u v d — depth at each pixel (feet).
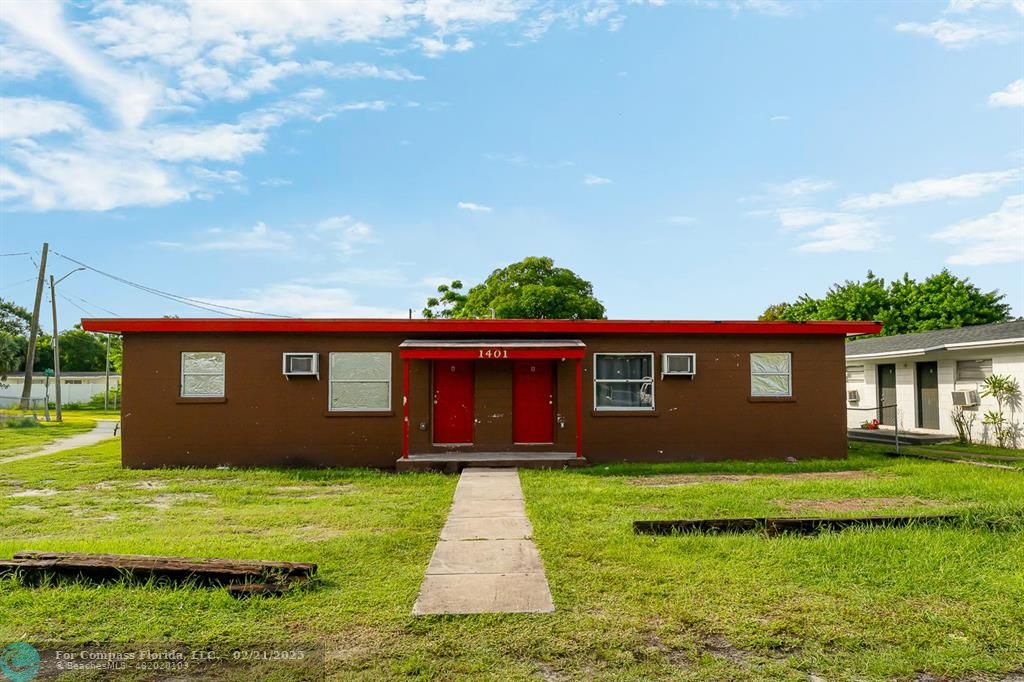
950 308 108.68
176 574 19.65
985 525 25.31
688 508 30.17
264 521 28.94
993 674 14.71
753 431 49.65
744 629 16.67
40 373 228.22
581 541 24.53
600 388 49.85
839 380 50.26
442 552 23.49
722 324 49.01
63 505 33.73
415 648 15.74
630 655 15.37
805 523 25.23
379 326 47.73
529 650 15.65
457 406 49.39
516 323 48.01
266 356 48.19
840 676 14.52
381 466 48.14
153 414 47.57
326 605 18.29
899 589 19.26
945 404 62.64
